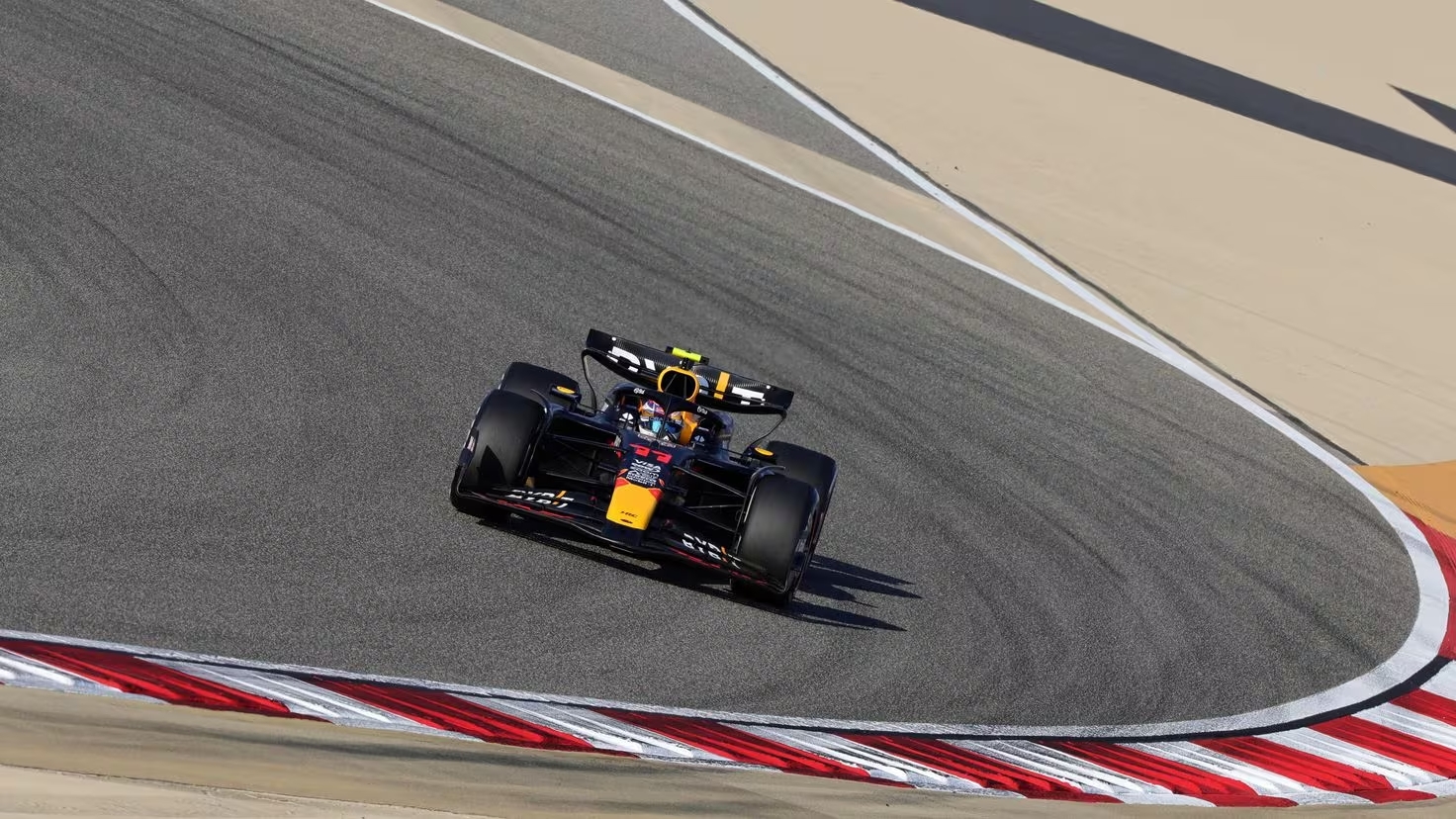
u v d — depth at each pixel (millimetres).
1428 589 51281
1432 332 76062
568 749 21281
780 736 25125
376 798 17125
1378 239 86062
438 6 82688
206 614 23953
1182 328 71562
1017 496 49125
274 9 75875
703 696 26422
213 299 45469
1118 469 54531
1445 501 60469
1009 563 42594
